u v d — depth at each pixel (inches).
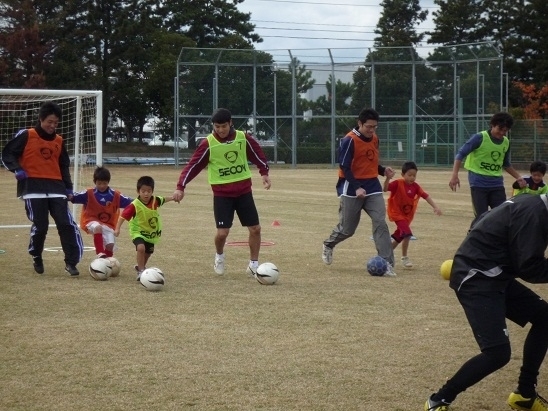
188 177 402.9
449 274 212.7
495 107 1600.6
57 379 233.5
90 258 474.6
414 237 571.8
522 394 211.0
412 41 2516.0
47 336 281.7
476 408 214.2
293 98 1702.8
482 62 1609.3
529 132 1688.0
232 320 308.0
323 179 1301.7
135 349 265.9
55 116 400.5
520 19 2225.6
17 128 887.1
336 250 508.4
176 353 261.6
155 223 402.9
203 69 1694.1
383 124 1700.3
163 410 208.4
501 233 195.6
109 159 1855.3
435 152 1663.4
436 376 239.0
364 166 420.8
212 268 433.7
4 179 1226.6
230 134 399.2
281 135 1721.2
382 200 421.4
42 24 2031.3
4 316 312.0
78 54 2103.8
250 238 407.5
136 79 2186.3
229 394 221.3
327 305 336.8
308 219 700.7
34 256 409.7
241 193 401.4
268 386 228.5
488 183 463.5
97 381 231.9
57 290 366.6
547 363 257.6
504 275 197.6
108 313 318.7
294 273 419.8
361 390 225.6
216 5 2425.0
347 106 1705.2
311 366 248.2
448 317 315.3
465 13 2304.4
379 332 290.7
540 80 2198.6
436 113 1660.9
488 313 196.4
